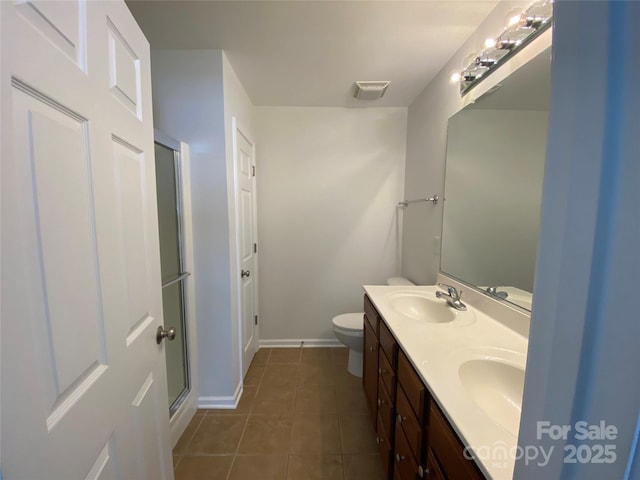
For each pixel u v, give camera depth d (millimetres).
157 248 944
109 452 646
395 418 1132
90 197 591
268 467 1396
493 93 1242
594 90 258
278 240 2605
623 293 245
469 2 1222
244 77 1925
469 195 1453
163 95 1635
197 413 1784
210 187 1700
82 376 557
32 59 436
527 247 1034
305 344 2719
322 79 1956
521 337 1042
